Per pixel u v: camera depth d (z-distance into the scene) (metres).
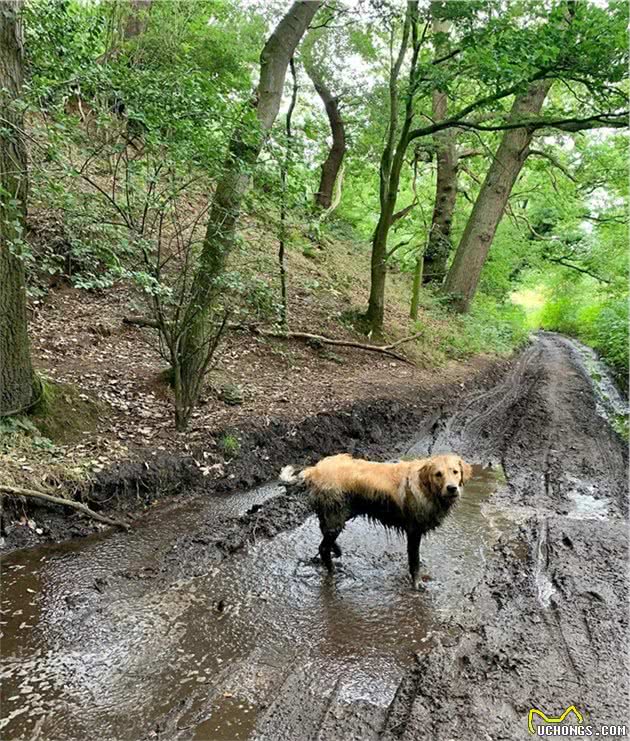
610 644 4.38
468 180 29.03
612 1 9.02
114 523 5.88
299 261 16.20
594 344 26.53
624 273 25.12
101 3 10.78
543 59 9.27
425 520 5.06
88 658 4.04
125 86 5.67
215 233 7.30
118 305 9.87
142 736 3.39
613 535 6.34
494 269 25.28
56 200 6.15
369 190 29.19
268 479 7.50
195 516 6.29
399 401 11.10
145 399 7.94
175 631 4.40
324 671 4.03
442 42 11.93
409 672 4.03
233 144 6.61
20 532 5.41
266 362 10.80
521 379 17.44
